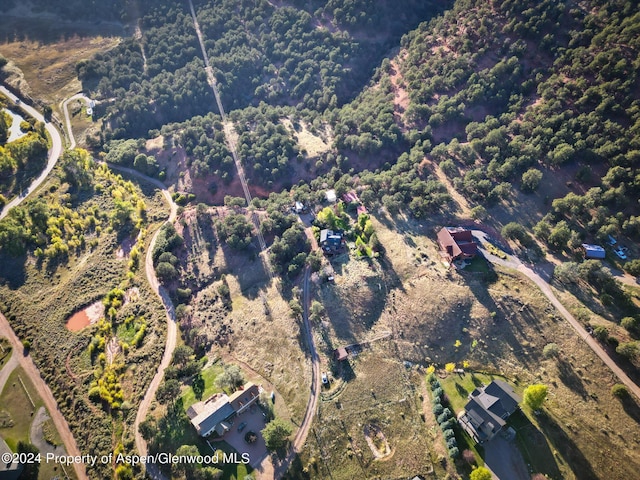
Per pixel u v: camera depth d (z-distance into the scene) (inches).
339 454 3388.3
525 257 4367.6
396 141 5816.9
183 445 3284.9
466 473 3164.4
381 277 4397.1
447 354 3846.0
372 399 3656.5
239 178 5885.8
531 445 3201.3
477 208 4680.1
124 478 3189.0
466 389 3609.7
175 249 5137.8
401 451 3366.1
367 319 4180.6
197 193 5905.5
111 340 4178.2
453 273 4242.1
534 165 5054.1
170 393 3602.4
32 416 3565.5
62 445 3415.4
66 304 4441.4
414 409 3587.6
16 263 4739.2
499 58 5846.5
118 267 4904.0
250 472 3267.7
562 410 3351.4
